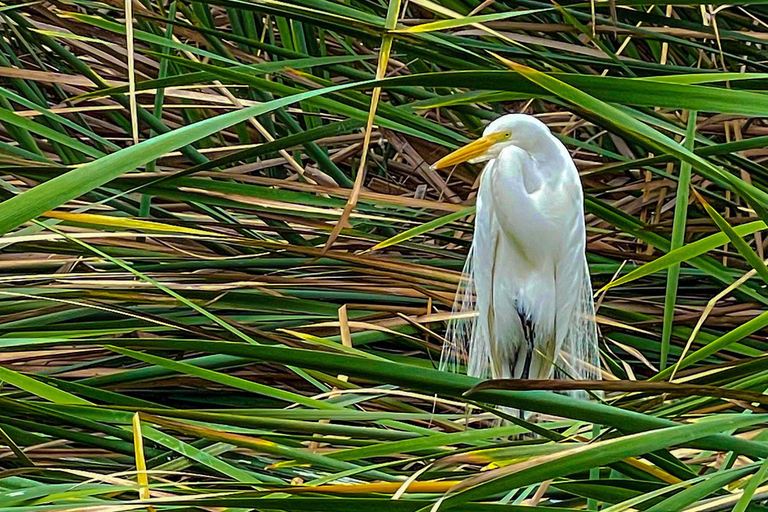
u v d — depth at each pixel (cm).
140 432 360
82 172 329
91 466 392
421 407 423
